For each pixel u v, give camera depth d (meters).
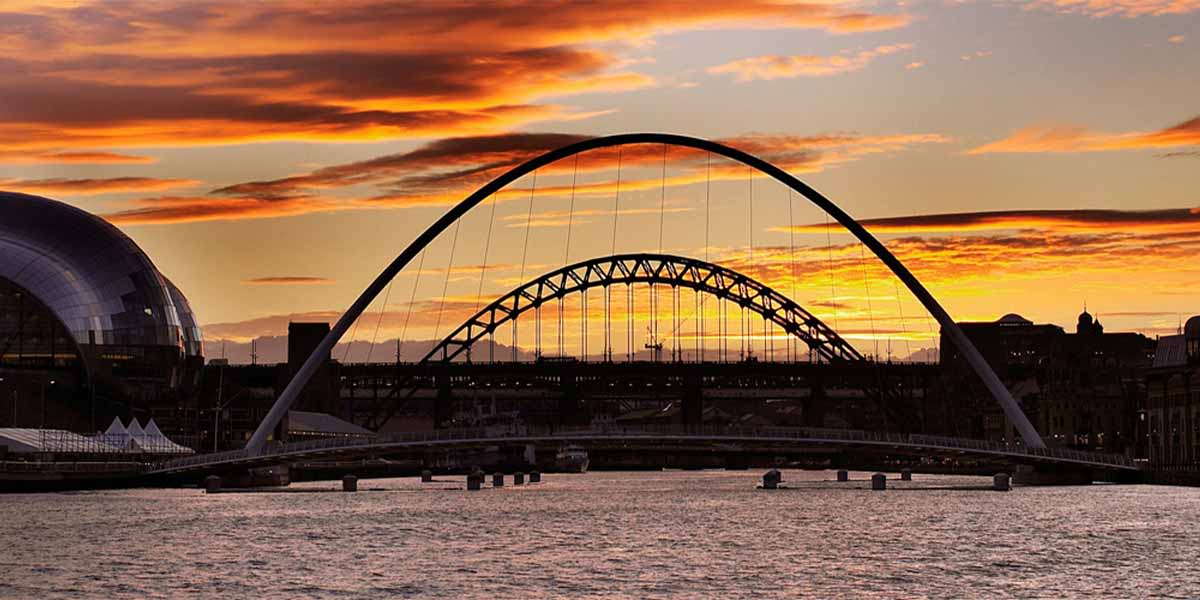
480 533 155.50
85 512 176.00
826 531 158.50
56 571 122.81
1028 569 126.00
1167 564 129.38
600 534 154.88
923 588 115.38
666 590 113.88
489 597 110.31
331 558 132.12
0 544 140.88
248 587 114.81
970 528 161.62
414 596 110.75
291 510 184.12
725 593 112.56
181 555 133.62
